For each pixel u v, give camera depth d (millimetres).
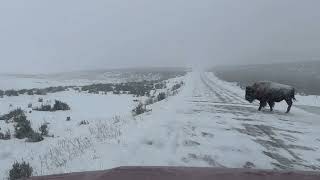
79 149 9820
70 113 19906
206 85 41875
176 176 2008
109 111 20781
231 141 10578
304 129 13500
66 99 27297
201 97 26250
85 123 16234
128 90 35969
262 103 19500
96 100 26719
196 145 9844
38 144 12164
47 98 27969
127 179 1966
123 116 17328
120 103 24891
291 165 8344
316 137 11984
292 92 18969
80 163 8148
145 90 35156
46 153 10531
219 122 14188
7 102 24875
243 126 13555
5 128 15234
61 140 12266
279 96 18938
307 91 38969
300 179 2029
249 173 2090
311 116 17750
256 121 15031
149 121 13812
